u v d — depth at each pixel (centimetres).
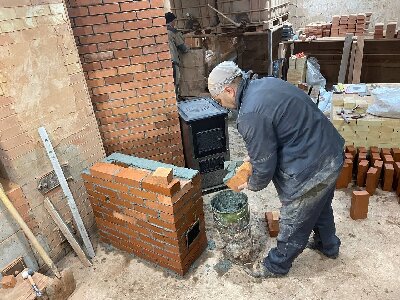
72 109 266
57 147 261
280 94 185
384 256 251
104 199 268
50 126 252
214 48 583
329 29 569
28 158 241
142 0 285
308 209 206
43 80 241
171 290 246
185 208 244
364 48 522
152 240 256
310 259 258
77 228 288
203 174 348
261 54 559
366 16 565
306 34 578
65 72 255
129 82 309
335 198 321
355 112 341
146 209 244
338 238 255
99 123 314
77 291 253
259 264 258
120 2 280
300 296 229
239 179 224
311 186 196
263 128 183
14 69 221
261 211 319
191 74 558
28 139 239
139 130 331
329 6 670
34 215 253
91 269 272
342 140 212
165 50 309
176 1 595
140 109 323
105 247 295
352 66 528
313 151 192
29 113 236
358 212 286
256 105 183
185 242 251
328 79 581
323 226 241
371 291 226
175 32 500
